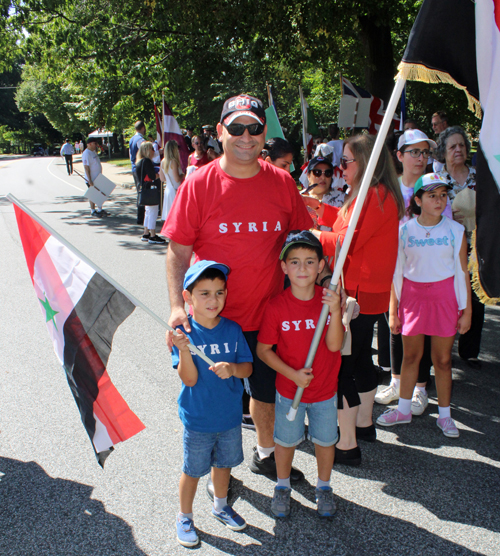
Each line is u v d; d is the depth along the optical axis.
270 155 3.62
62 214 13.19
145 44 12.61
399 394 3.50
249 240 2.59
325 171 4.04
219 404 2.42
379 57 11.89
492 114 2.14
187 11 11.26
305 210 2.82
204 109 21.17
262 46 12.15
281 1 10.71
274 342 2.59
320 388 2.57
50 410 3.57
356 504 2.69
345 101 8.07
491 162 2.17
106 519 2.56
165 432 3.32
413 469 2.98
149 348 4.64
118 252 8.56
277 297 2.59
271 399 2.82
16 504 2.66
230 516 2.54
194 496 2.55
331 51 12.49
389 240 2.91
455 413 3.62
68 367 2.50
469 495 2.74
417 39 2.21
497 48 2.10
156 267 7.49
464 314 3.27
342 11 10.80
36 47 13.74
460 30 2.18
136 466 2.97
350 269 2.93
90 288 2.41
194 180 2.58
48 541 2.41
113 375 4.12
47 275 2.48
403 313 3.38
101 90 15.46
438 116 6.08
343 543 2.41
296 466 3.04
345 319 2.70
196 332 2.45
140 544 2.40
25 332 4.97
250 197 2.57
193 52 13.18
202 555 2.34
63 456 3.06
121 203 15.57
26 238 2.50
